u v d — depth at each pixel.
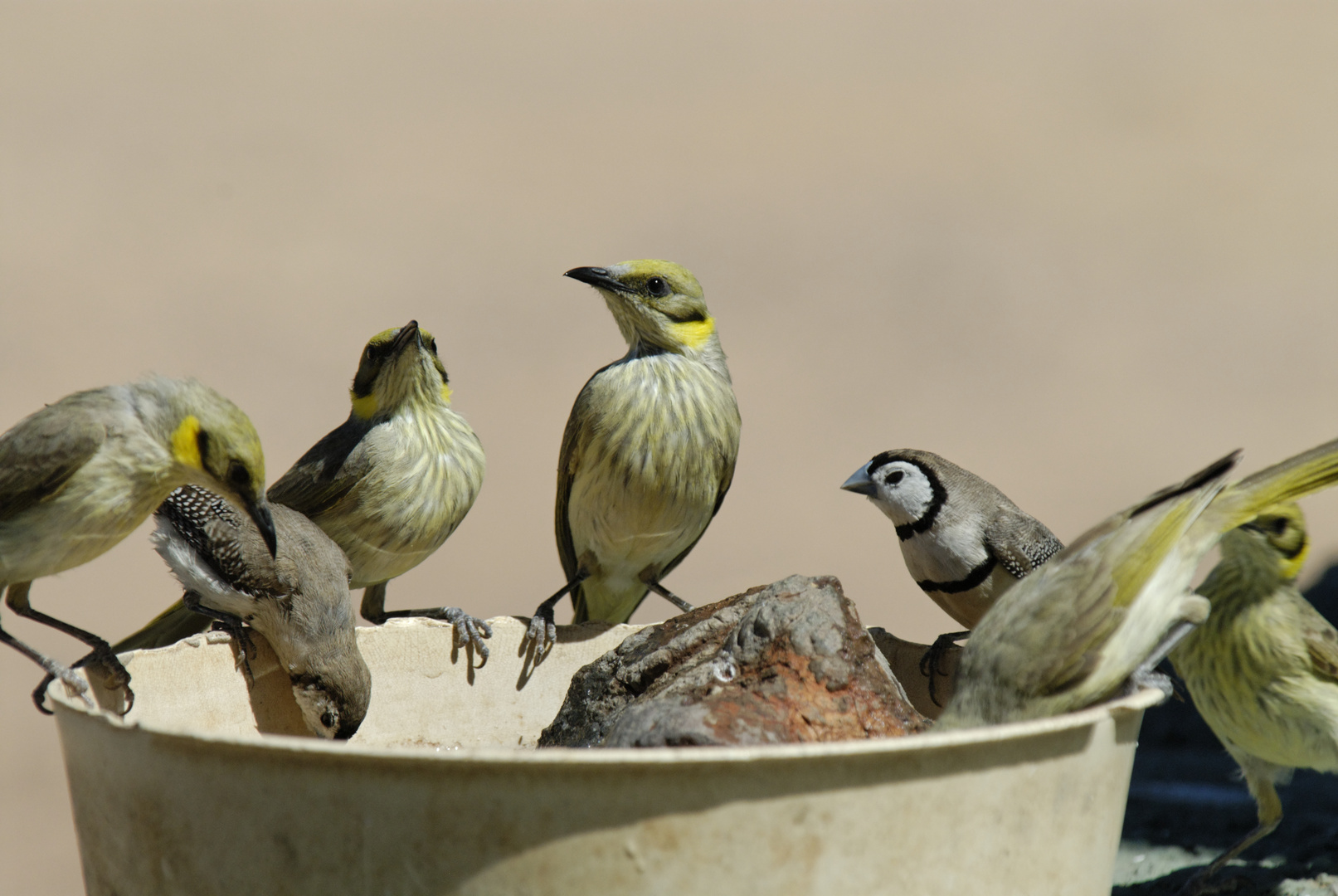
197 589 10.40
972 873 6.49
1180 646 11.40
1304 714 10.77
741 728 7.62
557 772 6.00
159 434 9.70
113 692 9.16
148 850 6.76
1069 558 8.34
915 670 10.36
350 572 10.81
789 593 8.48
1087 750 6.91
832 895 6.18
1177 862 11.86
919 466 12.02
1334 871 11.20
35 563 9.69
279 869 6.35
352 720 10.27
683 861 6.07
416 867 6.16
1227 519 8.95
